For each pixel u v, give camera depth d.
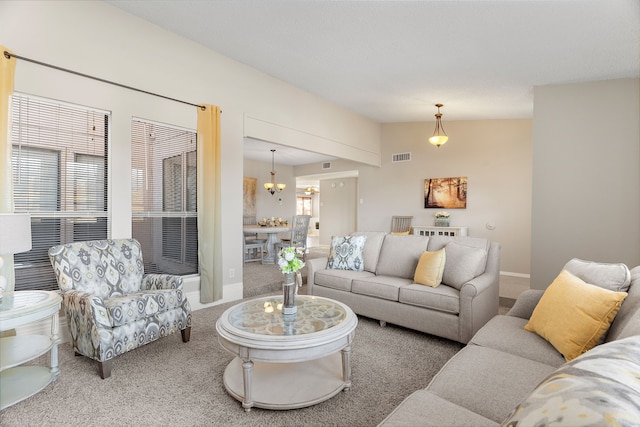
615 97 3.80
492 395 1.32
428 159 7.04
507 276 6.05
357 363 2.49
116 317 2.29
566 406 0.62
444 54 3.51
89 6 3.08
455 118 6.45
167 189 3.75
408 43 3.36
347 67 4.19
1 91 2.52
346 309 2.39
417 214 7.18
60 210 3.00
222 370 2.37
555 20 2.68
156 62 3.55
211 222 3.87
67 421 1.80
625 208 3.74
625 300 1.58
